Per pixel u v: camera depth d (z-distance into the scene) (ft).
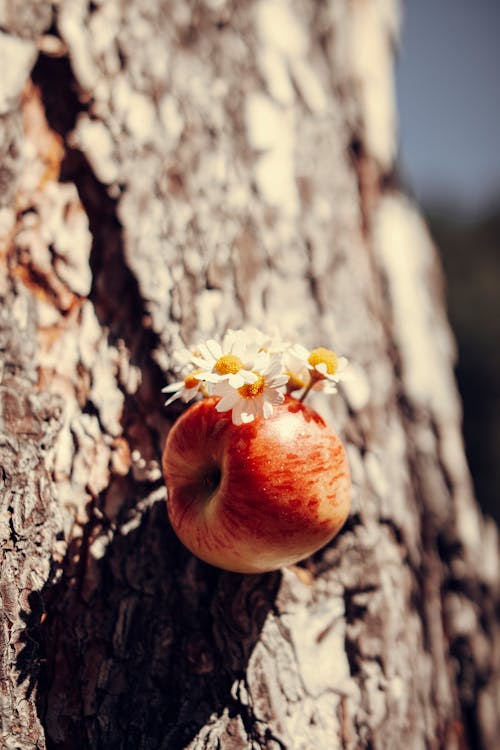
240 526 1.21
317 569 1.44
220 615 1.36
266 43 1.73
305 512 1.21
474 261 11.84
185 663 1.35
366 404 1.58
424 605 1.60
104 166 1.49
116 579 1.37
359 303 1.66
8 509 1.31
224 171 1.59
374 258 1.76
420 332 1.76
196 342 1.47
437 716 1.55
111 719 1.32
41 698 1.31
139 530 1.39
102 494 1.39
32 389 1.40
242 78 1.68
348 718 1.38
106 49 1.53
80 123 1.50
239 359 1.22
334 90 1.81
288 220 1.62
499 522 9.35
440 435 1.72
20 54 1.48
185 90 1.60
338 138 1.77
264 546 1.22
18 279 1.44
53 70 1.50
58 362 1.44
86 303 1.47
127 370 1.45
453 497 1.70
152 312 1.46
